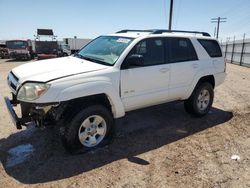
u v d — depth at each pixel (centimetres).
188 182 353
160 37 511
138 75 462
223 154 436
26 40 2994
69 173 368
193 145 470
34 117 408
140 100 477
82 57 502
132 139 488
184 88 555
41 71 409
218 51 638
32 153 423
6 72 1616
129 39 480
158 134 516
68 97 379
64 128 402
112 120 443
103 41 526
